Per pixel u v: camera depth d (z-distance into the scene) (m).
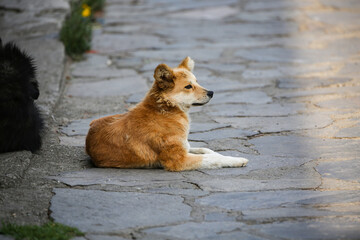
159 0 23.38
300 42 15.99
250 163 7.51
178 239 5.14
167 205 5.96
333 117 9.67
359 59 13.93
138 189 6.46
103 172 7.15
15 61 7.46
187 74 7.62
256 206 5.93
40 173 7.06
